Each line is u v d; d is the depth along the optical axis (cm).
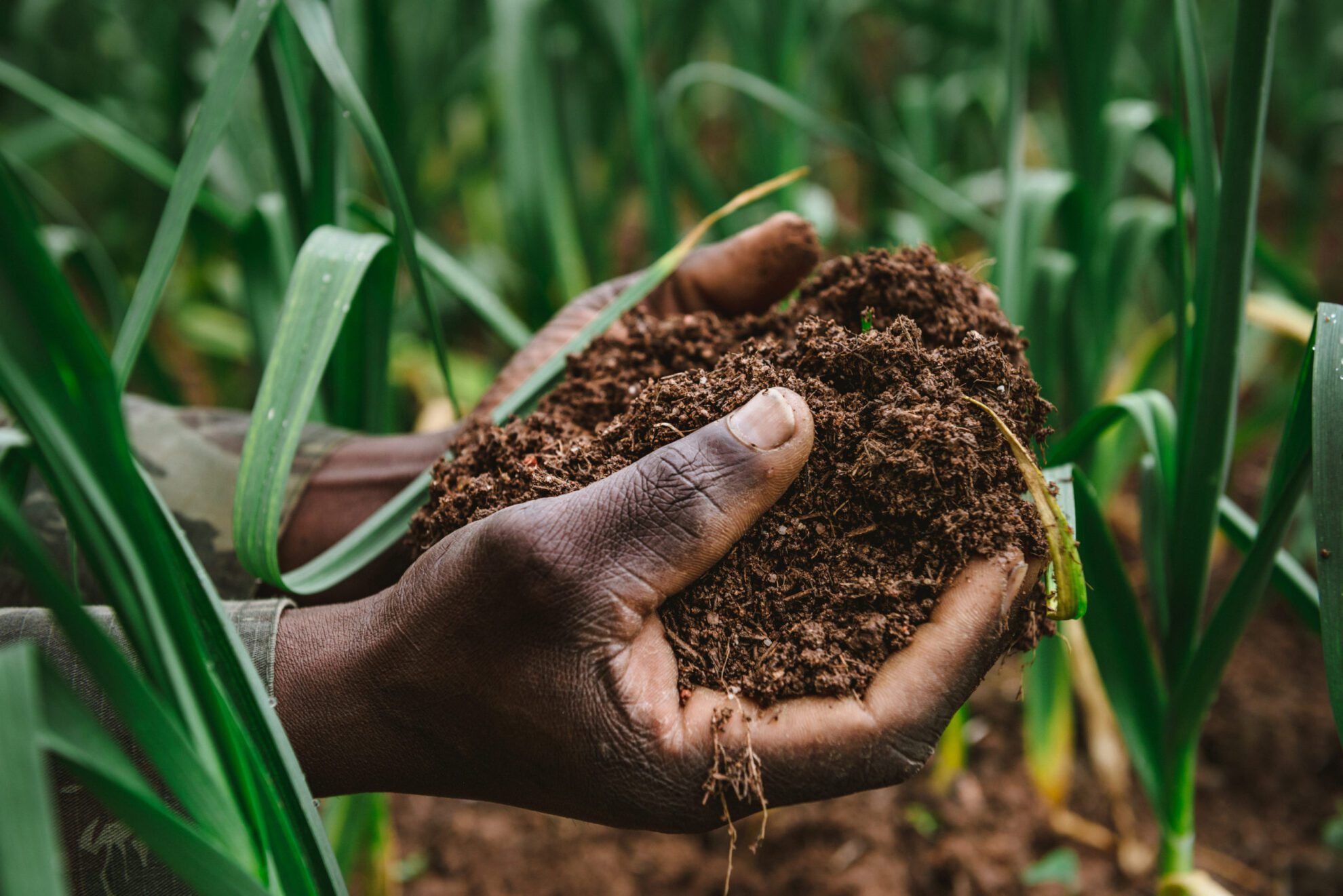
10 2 112
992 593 34
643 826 35
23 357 26
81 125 60
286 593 45
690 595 35
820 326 37
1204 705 44
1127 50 110
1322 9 108
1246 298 41
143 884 35
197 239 90
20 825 24
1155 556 46
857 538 35
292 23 47
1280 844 58
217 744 30
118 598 28
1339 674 34
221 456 46
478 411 46
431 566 34
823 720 33
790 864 58
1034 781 61
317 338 37
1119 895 57
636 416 37
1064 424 65
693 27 97
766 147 89
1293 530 74
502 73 75
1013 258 53
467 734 34
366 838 52
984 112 103
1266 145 128
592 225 89
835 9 90
